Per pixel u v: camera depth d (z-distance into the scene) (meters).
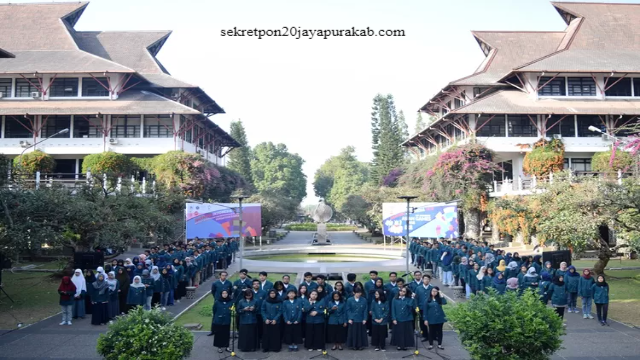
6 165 17.80
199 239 28.59
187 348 8.62
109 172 35.47
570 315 15.11
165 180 39.69
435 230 28.58
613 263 27.56
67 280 13.93
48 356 11.02
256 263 25.41
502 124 44.78
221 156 63.81
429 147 58.81
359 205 51.31
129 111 42.25
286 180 92.44
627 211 19.08
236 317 11.91
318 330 11.44
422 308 11.56
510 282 13.05
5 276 22.77
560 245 20.89
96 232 19.70
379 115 67.00
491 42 53.22
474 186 37.62
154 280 15.59
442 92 50.22
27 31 51.06
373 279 12.46
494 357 8.05
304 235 60.81
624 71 43.09
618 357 10.91
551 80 45.41
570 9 52.78
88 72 44.09
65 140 44.00
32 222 16.47
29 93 46.06
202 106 56.31
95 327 13.70
